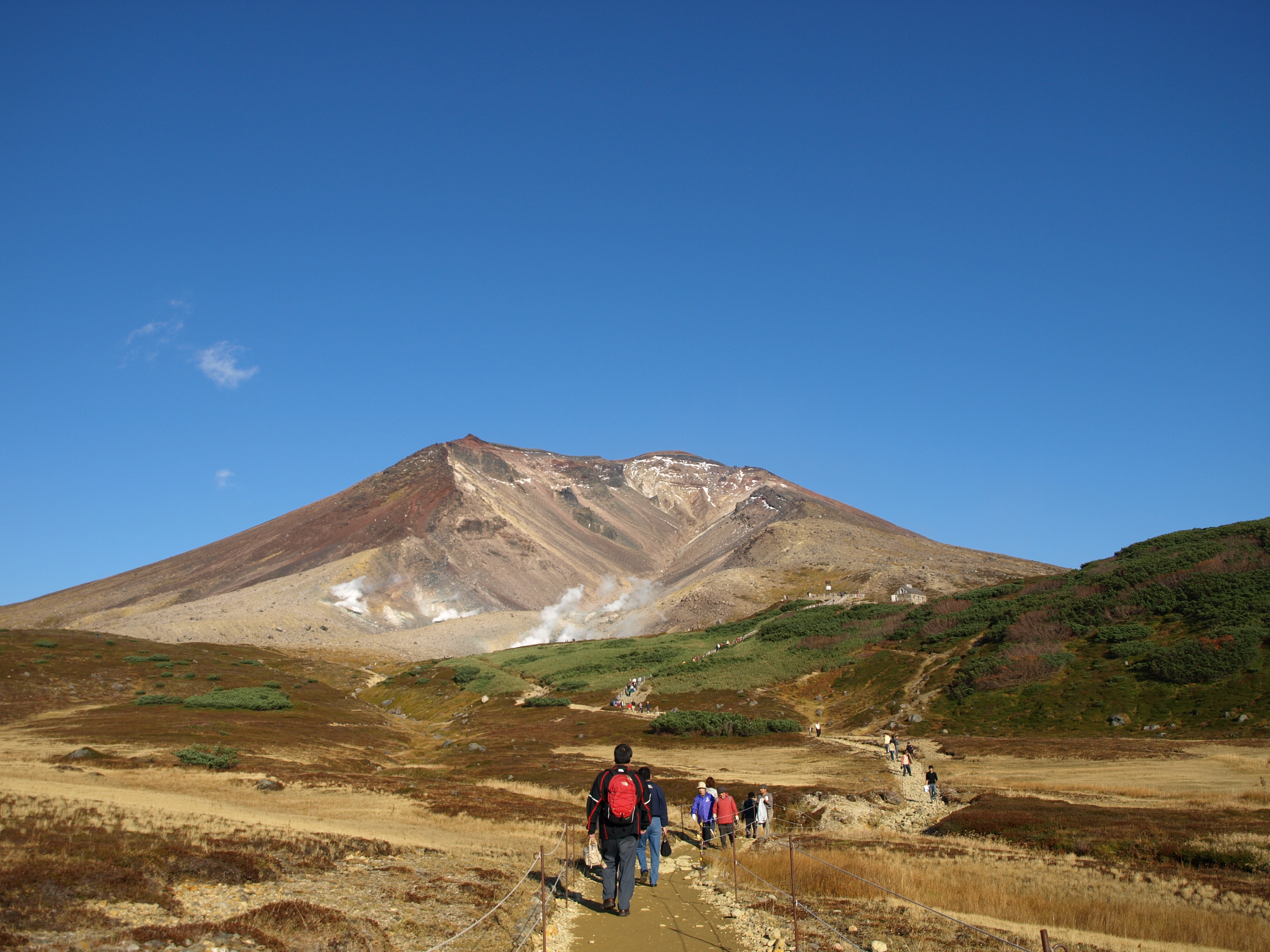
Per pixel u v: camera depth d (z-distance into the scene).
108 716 72.25
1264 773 43.81
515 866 19.55
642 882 18.66
